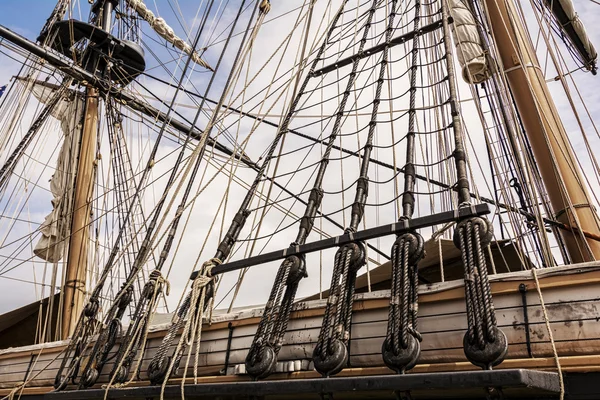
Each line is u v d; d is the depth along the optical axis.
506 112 7.46
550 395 3.01
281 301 4.30
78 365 5.98
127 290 6.06
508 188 7.71
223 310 8.85
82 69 15.57
